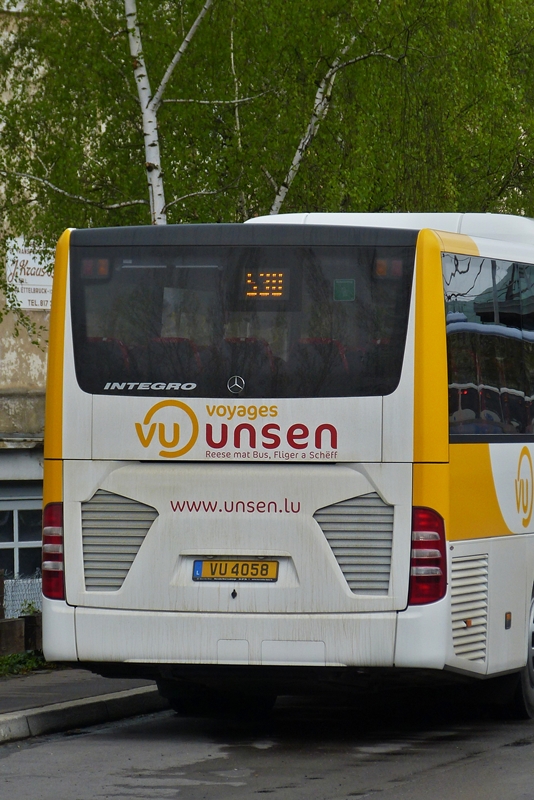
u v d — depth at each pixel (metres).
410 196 31.86
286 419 13.55
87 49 30.58
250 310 13.77
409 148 31.62
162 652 13.68
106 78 30.58
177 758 13.57
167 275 14.02
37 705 15.84
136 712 16.80
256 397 13.62
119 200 31.09
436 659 13.32
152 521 13.79
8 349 38.47
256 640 13.48
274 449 13.55
